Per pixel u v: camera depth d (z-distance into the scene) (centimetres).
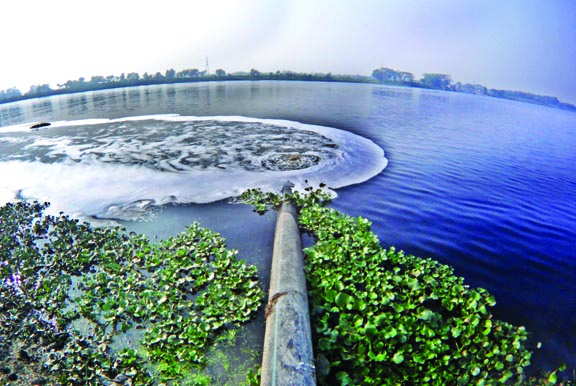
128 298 630
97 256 770
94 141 1775
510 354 504
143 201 1045
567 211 1021
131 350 521
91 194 1101
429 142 1848
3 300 645
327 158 1452
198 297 625
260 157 1451
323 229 851
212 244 798
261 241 823
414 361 487
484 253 789
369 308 575
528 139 2042
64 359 516
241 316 586
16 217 955
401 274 692
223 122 2219
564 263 762
